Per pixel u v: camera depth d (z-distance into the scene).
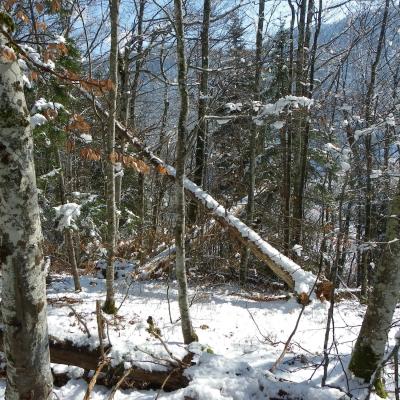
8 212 2.65
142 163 4.48
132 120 12.66
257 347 6.36
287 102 6.04
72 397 4.57
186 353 4.88
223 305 9.40
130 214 12.84
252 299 10.50
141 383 4.75
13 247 2.69
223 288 11.73
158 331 6.46
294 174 13.38
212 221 12.61
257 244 10.49
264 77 14.59
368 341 4.85
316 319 8.73
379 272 4.76
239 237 10.67
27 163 2.69
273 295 11.35
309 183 16.50
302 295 9.54
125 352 4.77
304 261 12.05
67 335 4.88
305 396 4.22
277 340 7.08
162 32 10.49
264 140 16.53
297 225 12.91
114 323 6.78
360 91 13.15
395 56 13.26
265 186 17.08
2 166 2.61
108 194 7.14
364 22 12.52
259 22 11.56
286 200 14.19
